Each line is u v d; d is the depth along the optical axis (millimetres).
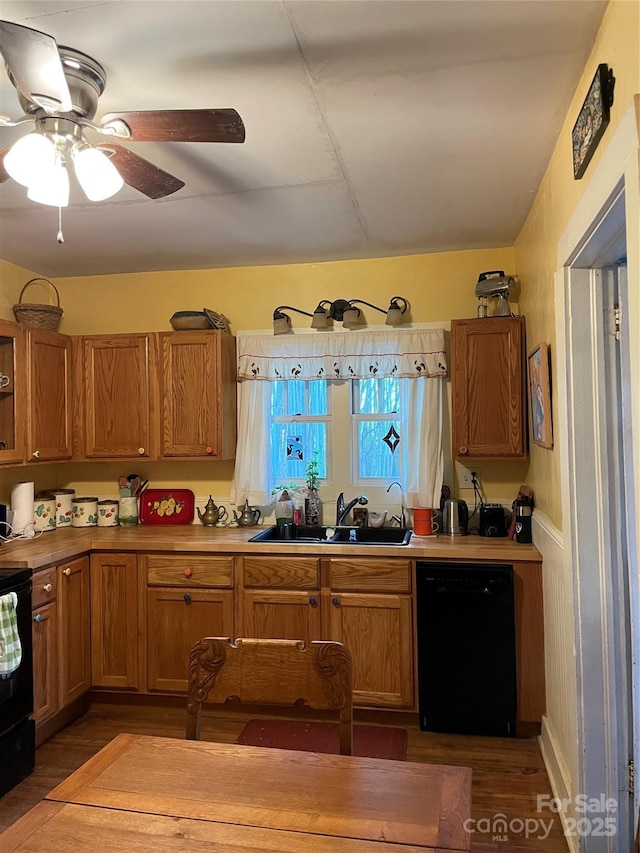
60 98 1472
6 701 2490
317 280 3691
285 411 3746
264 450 3617
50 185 1695
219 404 3500
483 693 2838
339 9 1500
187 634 3162
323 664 1486
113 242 3268
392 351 3496
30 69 1364
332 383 3672
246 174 2436
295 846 1014
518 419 3131
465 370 3193
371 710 3025
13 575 2574
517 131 2115
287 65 1726
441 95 1889
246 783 1213
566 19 1553
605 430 1993
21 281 3748
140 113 1558
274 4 1477
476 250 3482
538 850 2090
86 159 1668
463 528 3311
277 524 3584
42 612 2834
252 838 1037
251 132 2100
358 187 2576
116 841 1036
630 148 1272
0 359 3178
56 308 3617
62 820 1097
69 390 3611
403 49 1665
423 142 2188
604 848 1929
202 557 3150
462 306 3498
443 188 2596
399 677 2953
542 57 1704
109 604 3234
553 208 2293
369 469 3652
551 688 2578
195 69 1738
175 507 3809
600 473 1989
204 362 3521
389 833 1044
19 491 3334
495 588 2812
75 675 3088
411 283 3566
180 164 2340
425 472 3359
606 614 1976
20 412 3193
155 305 3877
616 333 2002
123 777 1240
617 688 1963
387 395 3635
